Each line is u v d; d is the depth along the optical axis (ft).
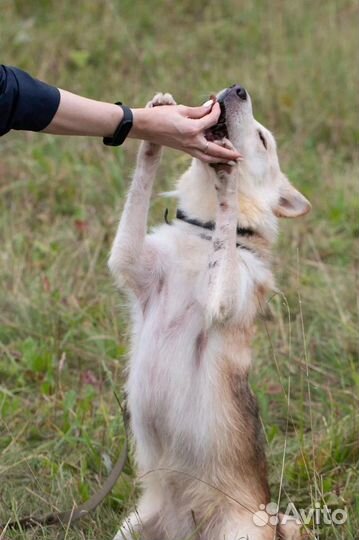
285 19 37.45
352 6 38.01
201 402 16.02
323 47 35.01
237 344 16.12
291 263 24.93
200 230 16.83
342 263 25.67
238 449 16.24
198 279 16.30
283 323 23.02
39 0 37.52
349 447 18.69
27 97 14.65
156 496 16.78
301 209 18.20
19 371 21.25
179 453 16.25
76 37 35.60
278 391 20.74
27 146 29.63
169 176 27.43
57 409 19.94
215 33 36.99
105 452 18.48
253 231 17.33
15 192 27.86
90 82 33.12
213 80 33.19
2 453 18.62
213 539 16.39
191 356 16.14
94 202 27.63
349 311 23.39
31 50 34.47
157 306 16.62
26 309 22.91
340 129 31.73
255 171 17.58
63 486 17.51
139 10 37.88
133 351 16.93
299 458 18.34
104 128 15.08
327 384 20.99
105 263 24.64
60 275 24.02
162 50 35.40
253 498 16.42
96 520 16.89
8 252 24.68
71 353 21.72
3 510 16.88
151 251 16.83
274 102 32.32
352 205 27.84
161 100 15.99
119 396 20.10
